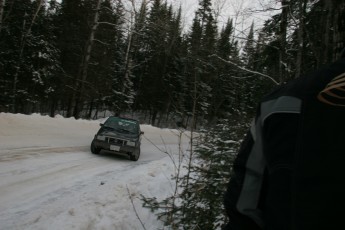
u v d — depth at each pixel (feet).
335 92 3.45
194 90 19.26
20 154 31.04
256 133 4.10
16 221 16.56
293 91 3.76
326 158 3.24
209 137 18.93
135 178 27.40
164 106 137.08
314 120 3.44
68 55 104.99
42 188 22.48
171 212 15.69
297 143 3.47
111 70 117.39
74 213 18.02
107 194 21.66
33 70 88.17
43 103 119.75
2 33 85.10
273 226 3.45
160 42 61.82
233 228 4.03
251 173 4.03
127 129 41.14
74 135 50.44
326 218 3.11
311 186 3.23
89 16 84.02
